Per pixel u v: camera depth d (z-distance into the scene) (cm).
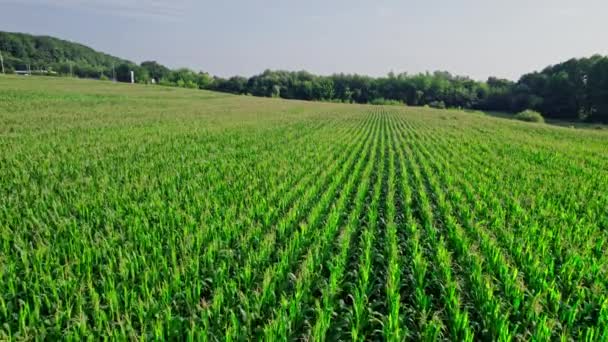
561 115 8825
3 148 1472
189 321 433
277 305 484
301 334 445
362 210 930
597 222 834
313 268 574
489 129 3725
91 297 461
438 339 436
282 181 1145
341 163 1548
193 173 1202
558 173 1423
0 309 432
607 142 2811
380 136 2795
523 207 959
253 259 579
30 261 540
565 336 415
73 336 390
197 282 505
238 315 461
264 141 2075
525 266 590
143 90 8012
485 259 625
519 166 1566
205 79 14862
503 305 489
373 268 615
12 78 8012
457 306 461
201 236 638
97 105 4084
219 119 3416
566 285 551
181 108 4659
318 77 15325
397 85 14012
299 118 4097
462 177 1298
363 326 457
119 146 1666
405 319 478
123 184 1009
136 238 621
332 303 489
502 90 11369
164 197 909
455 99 13000
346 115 5403
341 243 666
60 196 877
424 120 5112
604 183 1231
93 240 624
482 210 898
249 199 908
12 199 816
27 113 2881
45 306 457
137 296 470
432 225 800
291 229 738
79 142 1723
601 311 459
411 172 1426
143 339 375
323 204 912
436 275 566
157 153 1558
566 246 678
